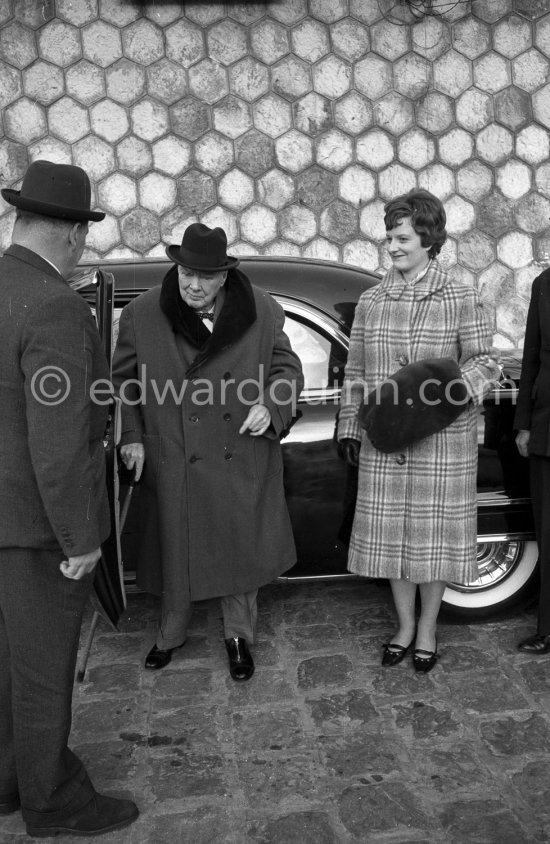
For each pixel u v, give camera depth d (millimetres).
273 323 3203
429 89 6375
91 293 3111
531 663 3320
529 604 3686
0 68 6062
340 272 3637
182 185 6324
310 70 6250
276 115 6293
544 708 3018
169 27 6098
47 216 2203
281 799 2572
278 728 2939
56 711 2318
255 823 2471
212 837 2422
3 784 2484
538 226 6676
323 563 3500
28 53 6055
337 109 6328
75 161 6227
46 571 2252
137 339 3152
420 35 6289
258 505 3195
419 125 6418
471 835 2396
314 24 6191
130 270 3566
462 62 6359
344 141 6383
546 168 6594
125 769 2734
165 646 3371
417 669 3271
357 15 6215
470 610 3635
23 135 6168
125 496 3096
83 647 3525
